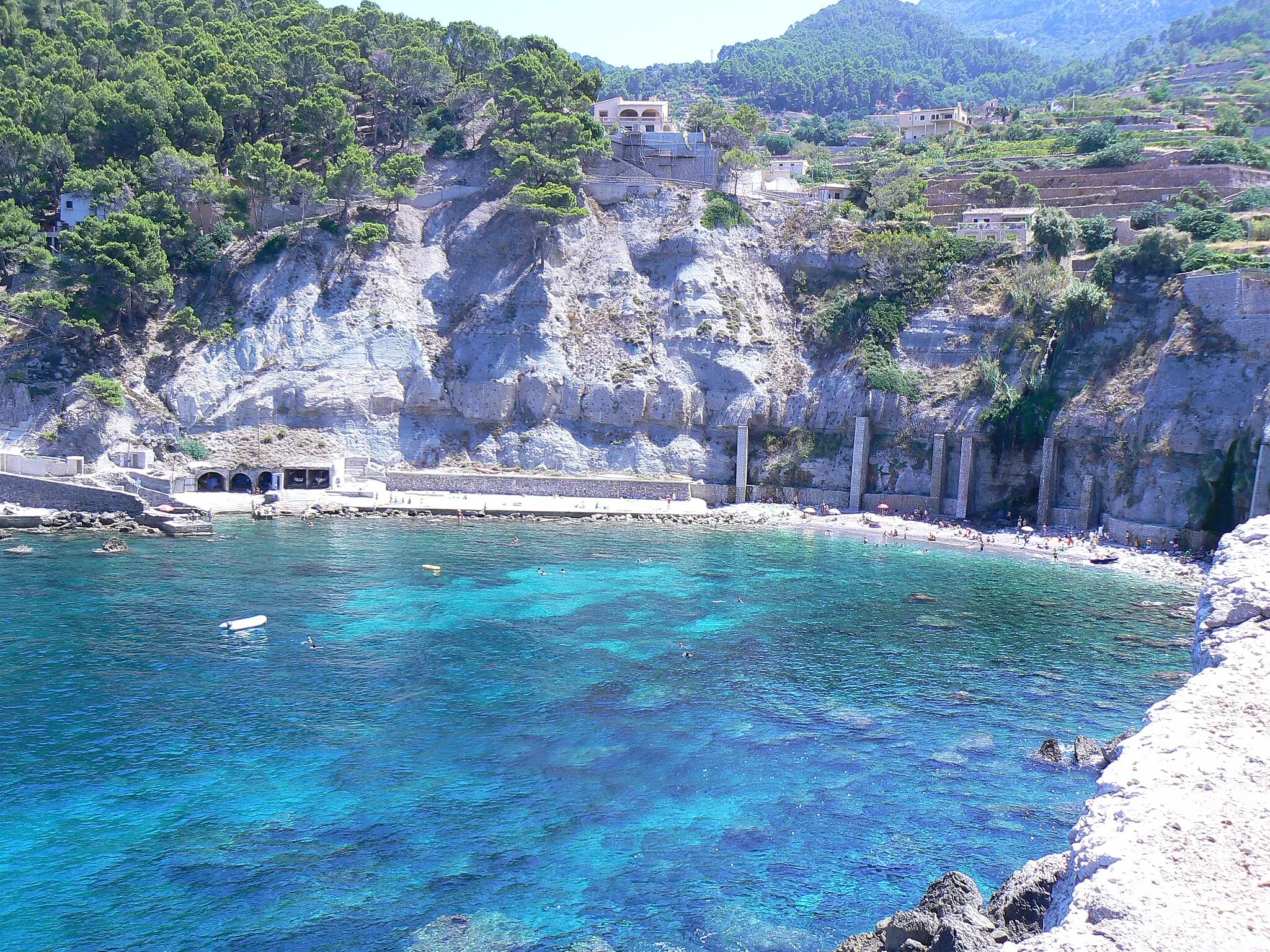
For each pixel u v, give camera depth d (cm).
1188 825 2227
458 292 13975
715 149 16400
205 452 12062
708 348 13275
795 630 7362
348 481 12600
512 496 12362
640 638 7094
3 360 11881
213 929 3662
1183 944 1970
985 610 7944
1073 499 11038
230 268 13488
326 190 13775
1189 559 9456
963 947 2936
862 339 12744
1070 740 5428
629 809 4631
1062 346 11250
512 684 6128
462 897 3909
